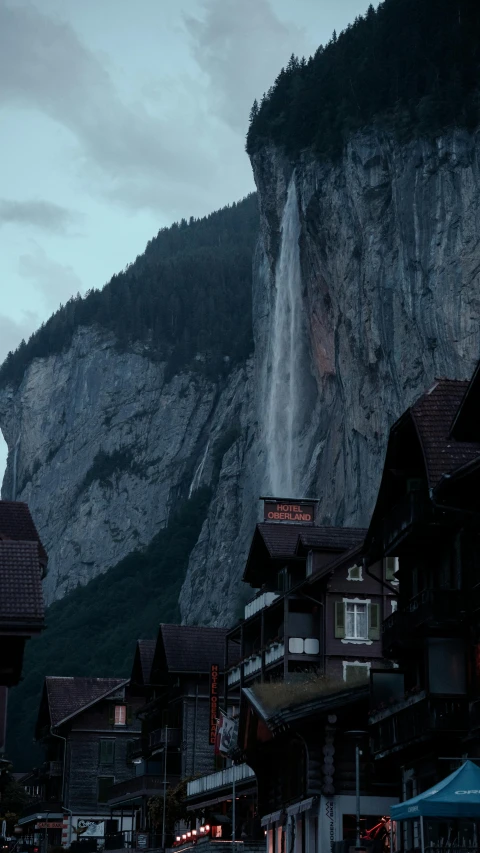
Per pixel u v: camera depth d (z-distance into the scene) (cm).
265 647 5344
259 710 4053
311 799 3694
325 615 5038
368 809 3694
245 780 4769
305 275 14062
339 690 3834
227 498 18738
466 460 3038
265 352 16725
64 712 8381
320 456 14375
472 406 2802
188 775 6481
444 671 3022
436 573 3338
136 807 7112
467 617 3027
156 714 7256
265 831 4591
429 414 3156
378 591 5106
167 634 6781
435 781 3200
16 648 2819
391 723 3272
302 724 3734
